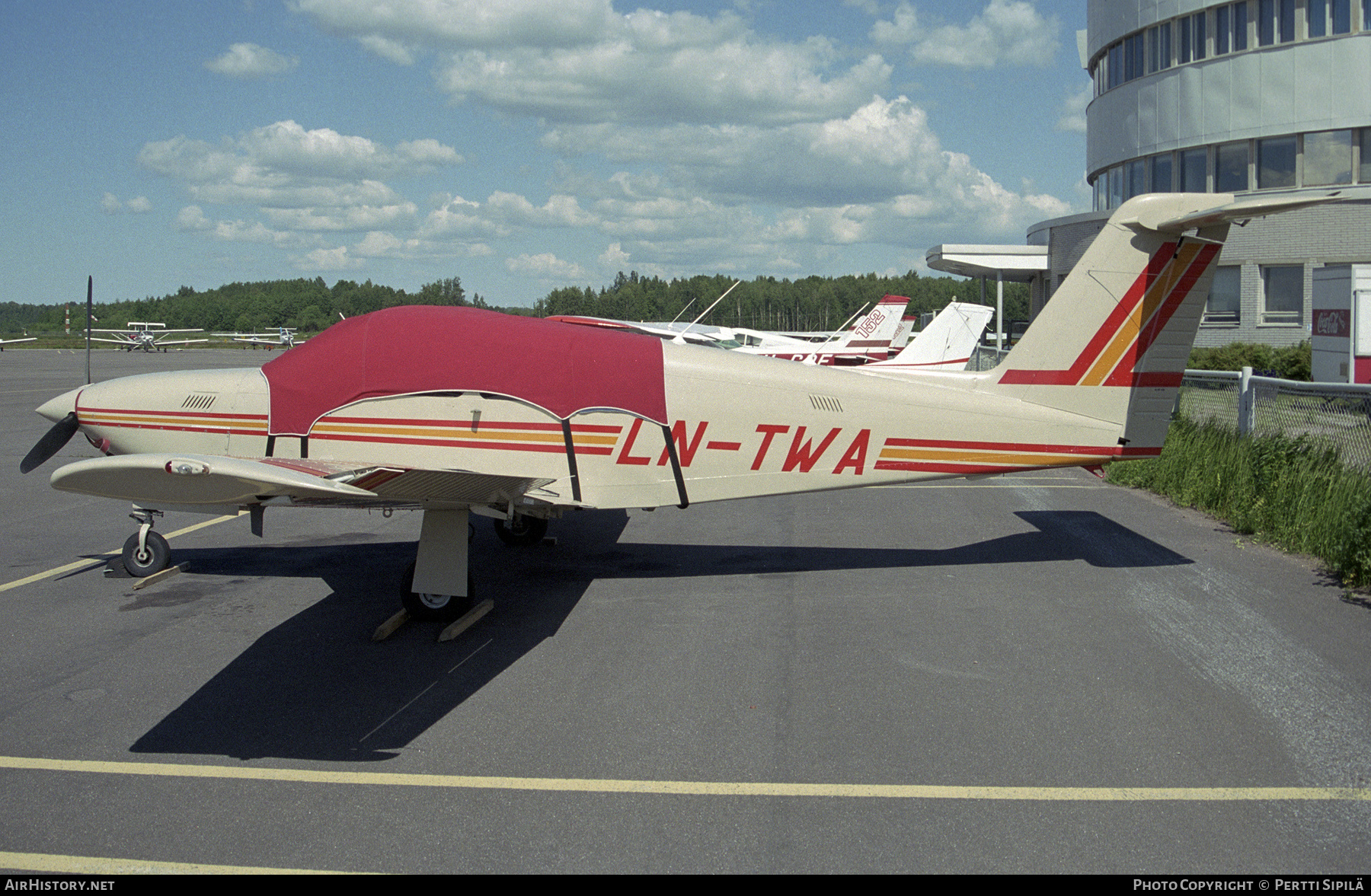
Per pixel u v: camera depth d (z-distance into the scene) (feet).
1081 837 10.72
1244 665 16.02
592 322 47.01
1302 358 64.80
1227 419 34.45
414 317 21.17
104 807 11.75
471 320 21.17
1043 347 22.00
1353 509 21.75
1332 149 73.31
